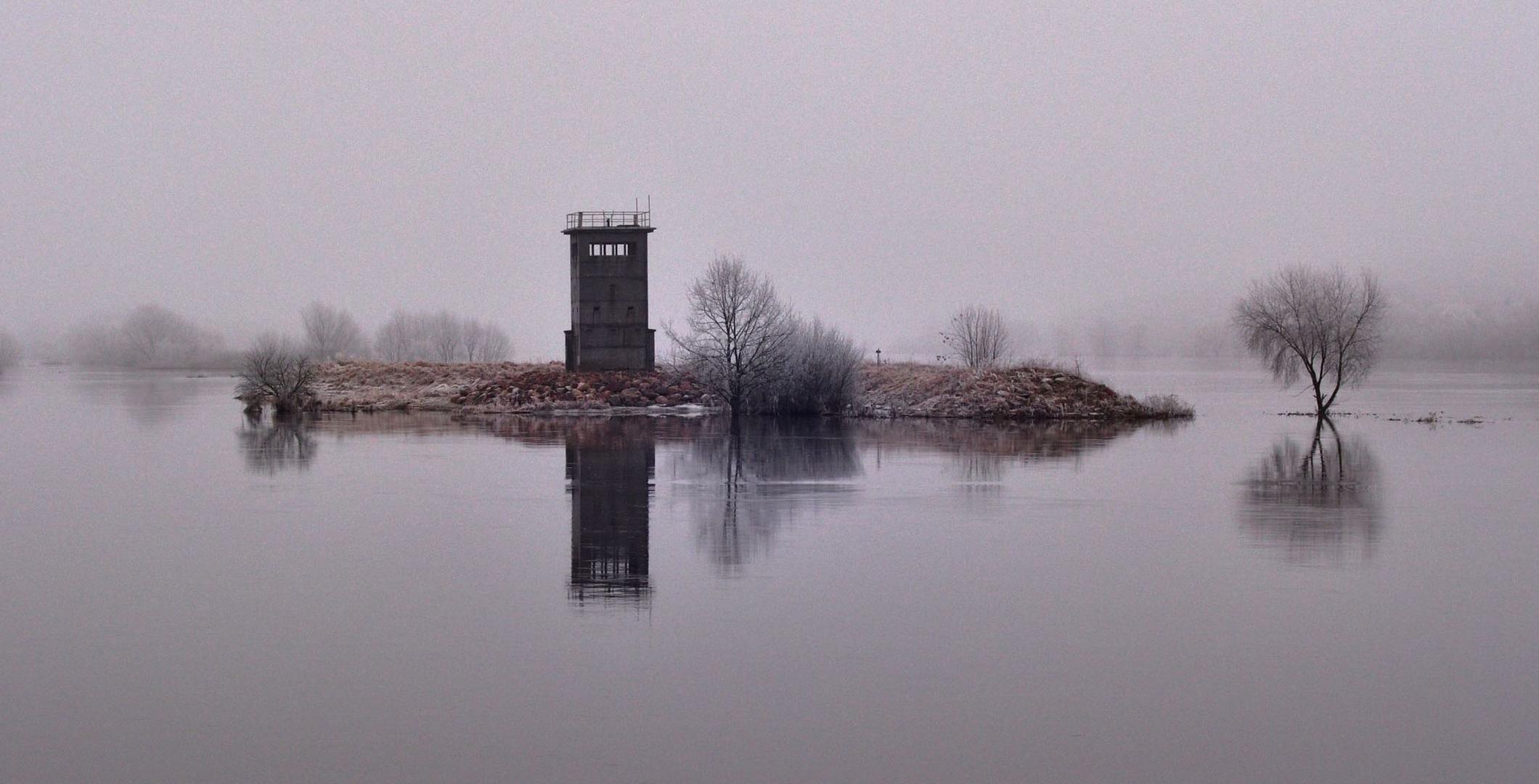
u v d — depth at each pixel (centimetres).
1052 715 2041
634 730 1978
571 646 2386
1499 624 2502
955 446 5766
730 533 3438
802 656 2322
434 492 4222
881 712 2052
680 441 6009
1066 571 2962
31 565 3098
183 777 1817
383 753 1895
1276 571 2955
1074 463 5044
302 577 2945
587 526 3550
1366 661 2289
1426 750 1905
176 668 2278
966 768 1847
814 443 5897
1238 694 2130
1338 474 4684
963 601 2691
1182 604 2659
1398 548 3206
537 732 1970
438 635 2462
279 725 2006
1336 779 1812
